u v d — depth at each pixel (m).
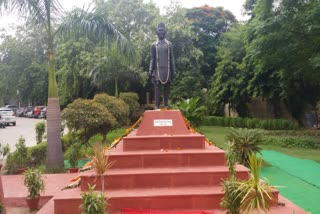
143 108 25.11
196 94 24.83
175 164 6.50
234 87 22.91
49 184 7.96
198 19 31.88
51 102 9.77
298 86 18.39
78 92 24.50
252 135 9.01
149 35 23.20
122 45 9.68
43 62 38.69
